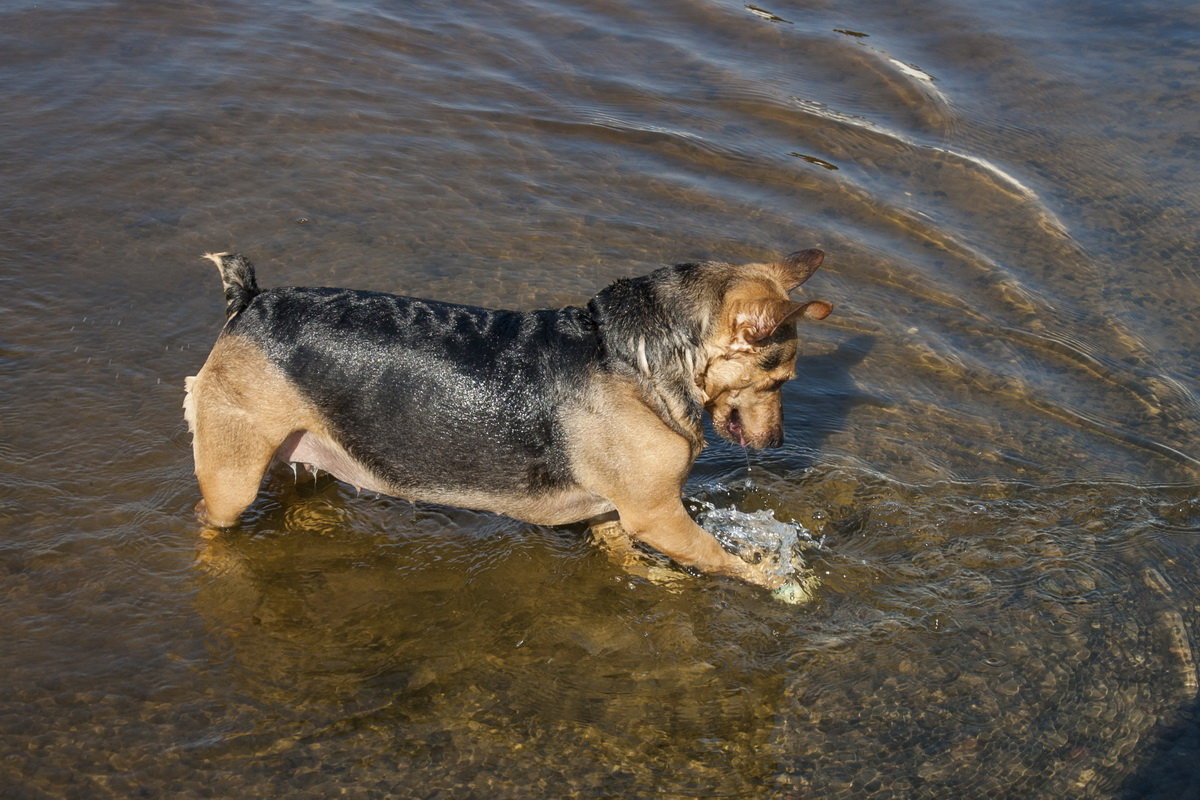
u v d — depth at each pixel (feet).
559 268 26.78
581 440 17.38
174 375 22.16
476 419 17.20
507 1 40.86
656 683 16.88
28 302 23.62
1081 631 17.97
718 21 39.68
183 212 27.45
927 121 33.65
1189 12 39.68
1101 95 34.60
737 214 29.68
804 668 17.25
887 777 15.37
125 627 16.85
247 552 18.78
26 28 35.53
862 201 30.32
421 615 17.92
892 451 22.22
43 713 15.15
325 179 29.53
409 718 15.81
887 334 25.63
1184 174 30.81
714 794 14.99
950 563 19.47
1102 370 24.41
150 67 34.19
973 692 16.80
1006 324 25.93
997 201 30.22
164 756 14.75
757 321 16.96
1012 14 39.88
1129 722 16.29
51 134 29.94
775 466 21.72
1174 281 27.12
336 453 17.80
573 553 19.60
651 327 17.51
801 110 34.19
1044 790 15.20
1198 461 21.84
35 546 18.03
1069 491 21.15
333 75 34.88
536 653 17.31
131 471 19.83
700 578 19.16
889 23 39.52
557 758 15.37
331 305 17.37
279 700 15.90
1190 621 18.17
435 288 25.54
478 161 31.17
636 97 34.83
